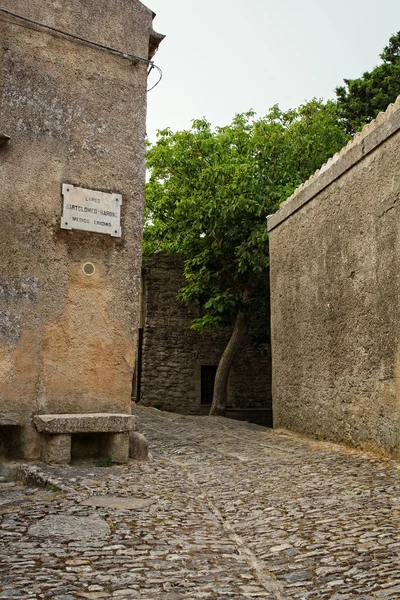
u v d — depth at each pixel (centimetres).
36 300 675
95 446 687
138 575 338
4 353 654
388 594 308
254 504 511
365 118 2009
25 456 650
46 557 360
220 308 1523
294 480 608
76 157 714
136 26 769
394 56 2138
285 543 404
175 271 1880
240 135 1708
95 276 711
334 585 327
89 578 330
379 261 768
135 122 758
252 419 1869
